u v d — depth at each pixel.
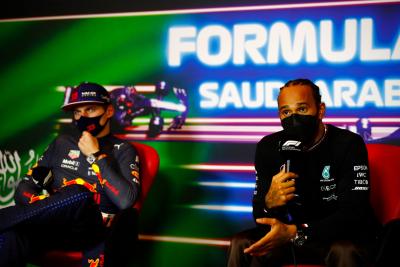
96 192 2.13
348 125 2.51
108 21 2.83
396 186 1.93
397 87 2.45
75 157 2.24
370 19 2.49
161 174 2.74
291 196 1.59
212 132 2.68
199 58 2.71
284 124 1.75
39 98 2.92
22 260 1.81
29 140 2.93
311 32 2.56
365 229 1.70
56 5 2.90
